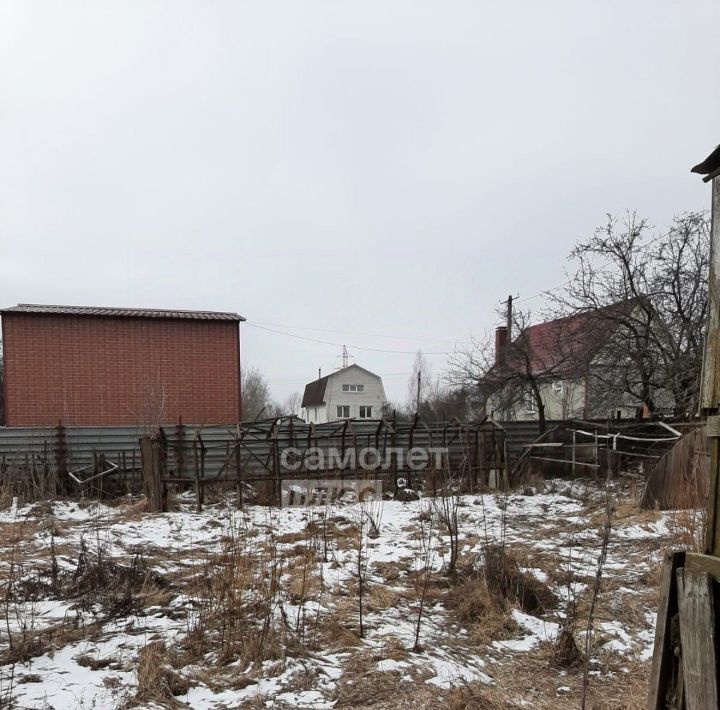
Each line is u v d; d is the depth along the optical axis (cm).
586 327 1438
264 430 1248
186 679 360
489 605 509
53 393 1480
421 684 372
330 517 966
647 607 516
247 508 1091
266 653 400
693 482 786
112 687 345
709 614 230
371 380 4716
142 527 911
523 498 1141
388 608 522
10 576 584
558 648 426
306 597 534
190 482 1146
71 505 1095
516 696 364
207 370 1598
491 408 1819
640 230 1488
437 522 908
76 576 566
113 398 1519
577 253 1457
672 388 1332
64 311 1511
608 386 1465
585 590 561
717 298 255
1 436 1203
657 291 1373
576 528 851
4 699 324
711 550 245
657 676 253
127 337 1542
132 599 505
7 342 1459
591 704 355
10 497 1075
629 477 1209
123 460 1218
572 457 1345
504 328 1970
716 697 225
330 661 403
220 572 558
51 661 385
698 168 261
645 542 731
